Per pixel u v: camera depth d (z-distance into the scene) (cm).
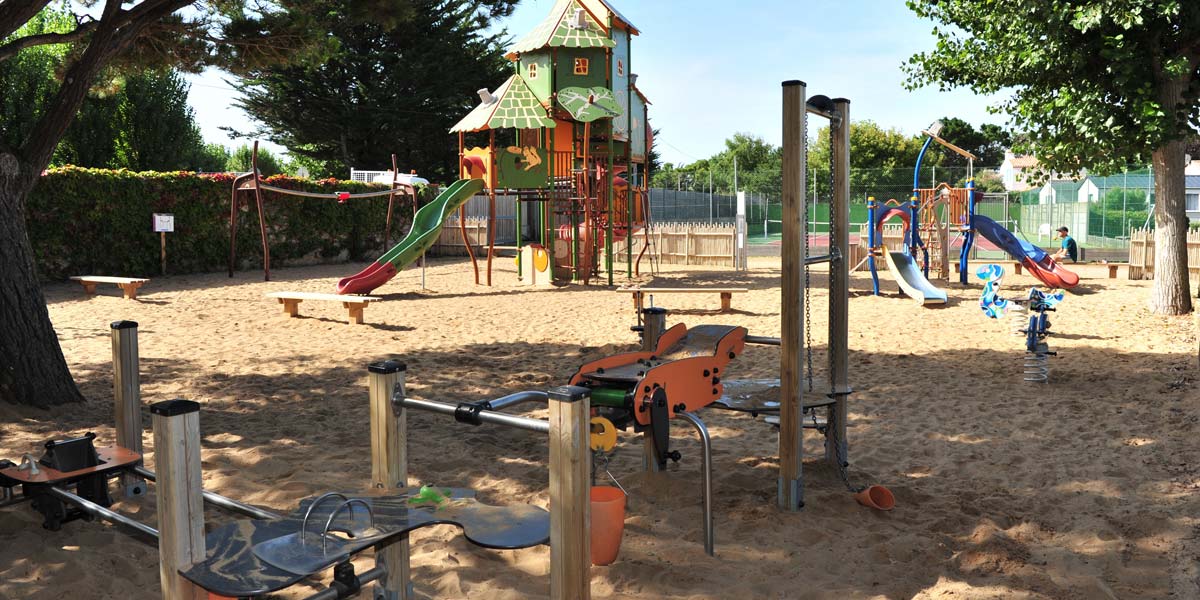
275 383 876
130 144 3591
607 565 410
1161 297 1323
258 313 1412
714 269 2400
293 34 1030
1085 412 725
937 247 2083
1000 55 1305
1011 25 1259
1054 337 1142
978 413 733
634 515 489
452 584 387
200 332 1215
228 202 2225
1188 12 1131
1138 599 372
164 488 279
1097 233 3316
